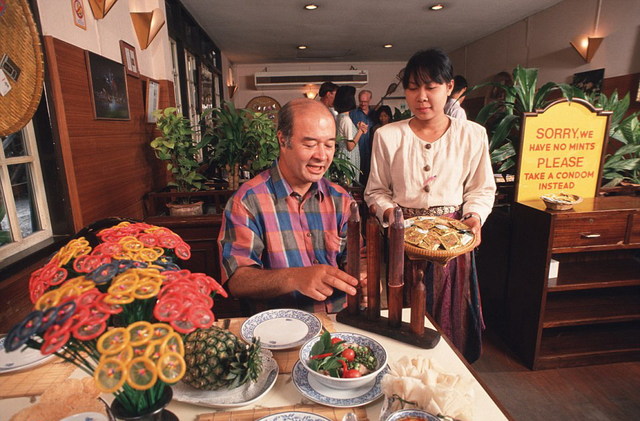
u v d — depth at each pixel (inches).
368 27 224.4
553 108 81.7
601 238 76.7
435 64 57.8
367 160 166.1
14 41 47.0
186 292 20.7
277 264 47.3
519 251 85.8
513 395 75.5
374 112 187.8
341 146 130.0
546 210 77.9
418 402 26.3
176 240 27.1
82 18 75.6
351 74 346.3
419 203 65.6
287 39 250.1
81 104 73.0
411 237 47.0
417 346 36.9
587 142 84.0
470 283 67.3
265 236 47.2
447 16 209.0
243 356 30.4
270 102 360.8
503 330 93.8
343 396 30.2
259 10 185.0
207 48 231.0
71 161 68.4
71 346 20.7
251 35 236.2
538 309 80.4
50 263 24.1
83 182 72.9
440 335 39.0
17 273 54.4
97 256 22.8
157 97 116.3
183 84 168.1
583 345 86.4
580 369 82.8
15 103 47.8
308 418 26.6
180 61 166.1
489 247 99.3
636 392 75.9
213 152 110.7
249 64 353.4
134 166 98.0
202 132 142.9
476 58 279.1
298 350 37.1
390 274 37.9
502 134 88.9
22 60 48.1
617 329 92.7
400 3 183.0
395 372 28.1
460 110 100.7
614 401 73.6
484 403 29.3
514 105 95.6
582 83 184.2
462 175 65.8
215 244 93.4
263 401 30.2
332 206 48.9
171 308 19.6
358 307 41.4
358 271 40.3
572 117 82.5
